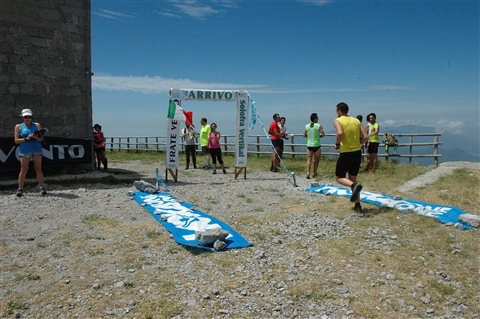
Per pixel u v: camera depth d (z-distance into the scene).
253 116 10.88
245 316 3.69
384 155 14.10
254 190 9.14
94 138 12.09
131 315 3.64
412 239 5.60
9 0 9.04
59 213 6.82
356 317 3.69
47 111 9.88
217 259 4.88
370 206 7.36
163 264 4.74
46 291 4.05
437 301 3.99
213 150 12.26
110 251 5.11
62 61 10.06
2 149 9.20
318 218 6.62
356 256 5.02
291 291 4.11
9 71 9.16
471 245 5.36
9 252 5.02
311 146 11.10
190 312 3.71
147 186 8.72
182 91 10.06
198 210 7.13
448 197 8.13
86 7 10.43
